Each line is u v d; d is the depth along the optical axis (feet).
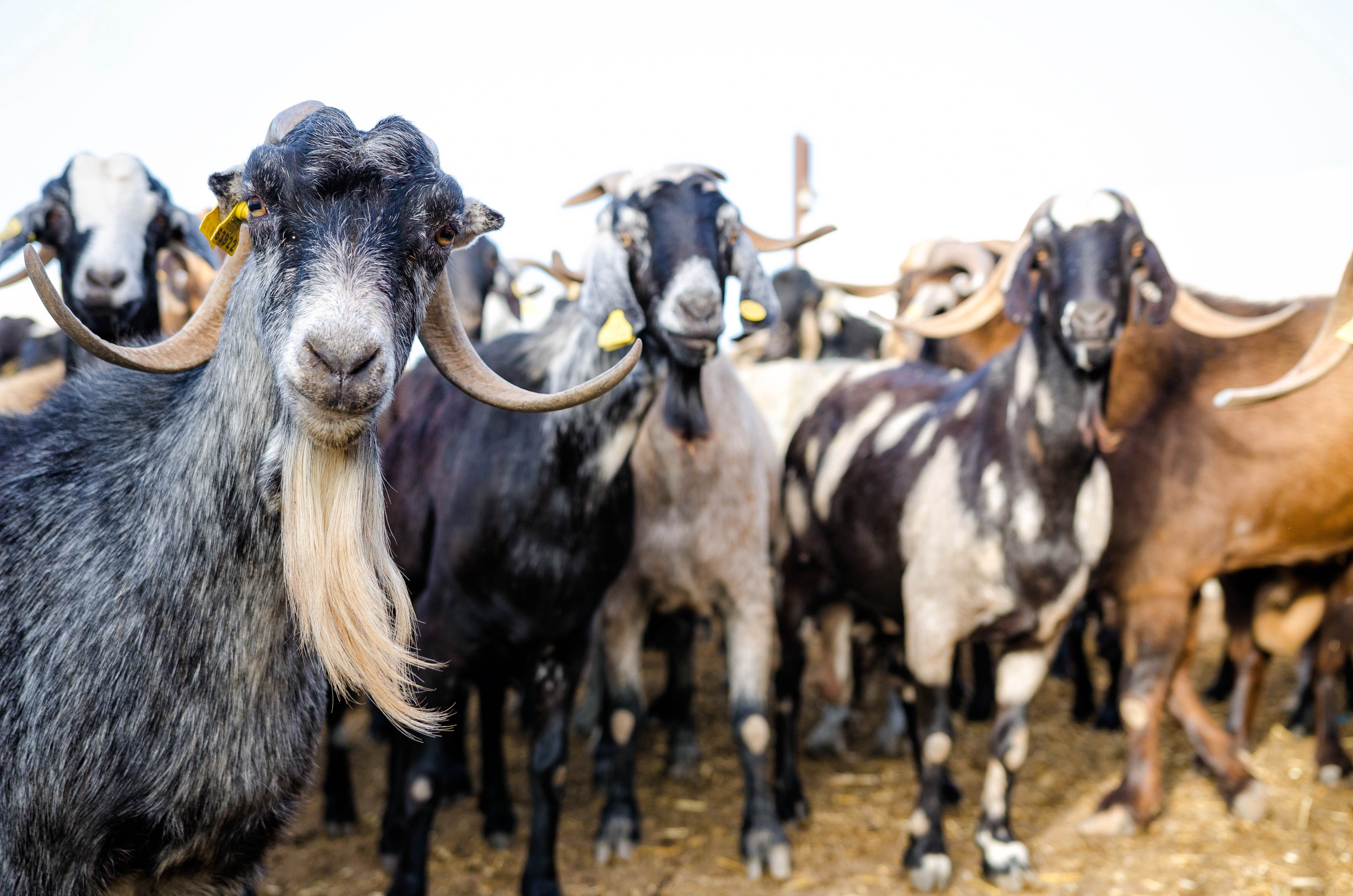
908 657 13.08
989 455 12.37
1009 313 12.39
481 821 14.85
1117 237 11.61
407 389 14.96
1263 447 14.06
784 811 14.53
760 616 13.65
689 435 12.13
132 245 12.19
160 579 6.37
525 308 32.73
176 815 6.37
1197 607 14.82
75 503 6.84
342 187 5.81
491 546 11.16
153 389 7.38
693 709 18.01
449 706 11.78
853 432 15.96
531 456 11.10
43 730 6.21
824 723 17.70
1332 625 14.82
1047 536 11.75
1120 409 14.39
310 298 5.46
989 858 12.44
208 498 6.40
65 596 6.47
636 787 16.07
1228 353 14.66
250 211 6.10
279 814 7.01
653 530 13.38
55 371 12.29
